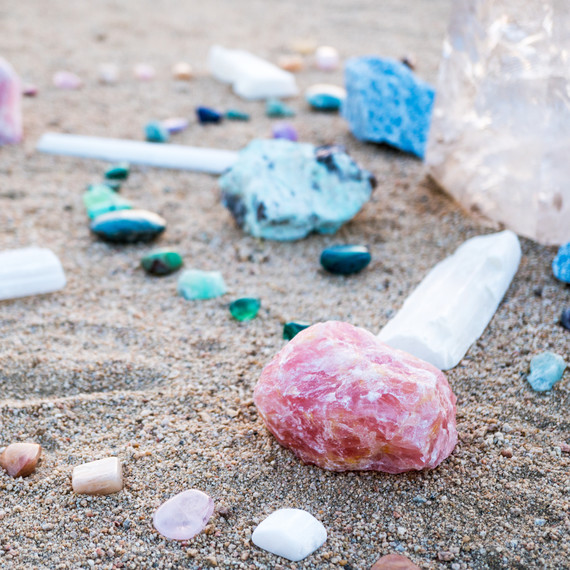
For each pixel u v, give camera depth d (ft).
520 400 2.46
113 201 3.01
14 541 2.26
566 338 2.57
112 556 2.24
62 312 2.69
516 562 2.22
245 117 3.48
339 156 2.90
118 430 2.43
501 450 2.37
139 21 4.42
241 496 2.31
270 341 2.61
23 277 2.73
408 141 3.22
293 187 2.89
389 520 2.28
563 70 2.68
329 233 2.93
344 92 3.60
